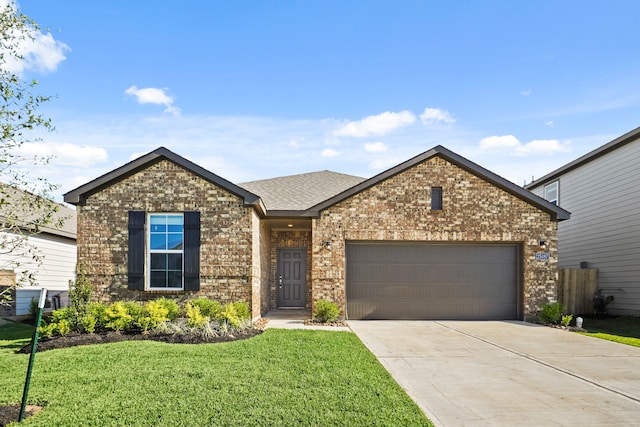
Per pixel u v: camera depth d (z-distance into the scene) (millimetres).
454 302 13492
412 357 8266
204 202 11992
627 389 6402
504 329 11781
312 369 6879
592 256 16625
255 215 12453
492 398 5883
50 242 15984
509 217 13406
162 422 4754
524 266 13391
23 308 14180
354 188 13125
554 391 6246
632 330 12156
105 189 12008
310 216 13258
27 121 5602
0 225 6504
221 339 9094
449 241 13414
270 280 16609
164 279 11992
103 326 10023
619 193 15148
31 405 5355
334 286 13023
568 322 12438
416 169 13383
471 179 13406
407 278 13484
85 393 5660
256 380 6207
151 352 7836
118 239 11914
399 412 5141
